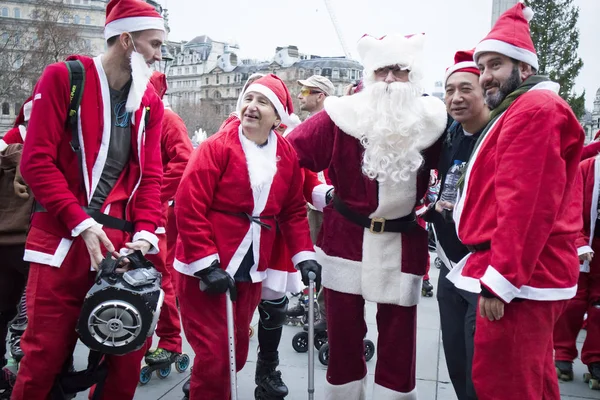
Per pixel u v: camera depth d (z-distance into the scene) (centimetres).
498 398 262
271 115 319
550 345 275
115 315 265
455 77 309
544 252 263
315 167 342
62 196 270
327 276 340
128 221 298
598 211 434
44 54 3525
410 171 318
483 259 271
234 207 315
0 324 370
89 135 281
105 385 299
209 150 311
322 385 412
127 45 283
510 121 257
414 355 342
